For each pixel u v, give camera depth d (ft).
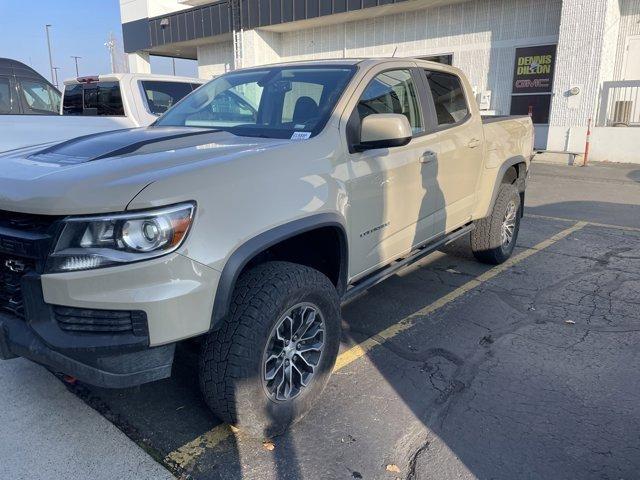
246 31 64.18
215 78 14.29
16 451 8.88
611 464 8.70
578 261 19.10
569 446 9.14
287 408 9.19
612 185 34.96
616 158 44.88
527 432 9.52
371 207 11.08
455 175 14.49
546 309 14.87
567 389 10.87
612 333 13.37
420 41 55.36
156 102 24.07
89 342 7.40
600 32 43.14
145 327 7.38
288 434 9.41
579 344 12.80
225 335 8.36
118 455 8.83
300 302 9.07
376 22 58.08
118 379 7.51
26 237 7.50
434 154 13.29
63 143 10.53
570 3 44.14
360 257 11.14
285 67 12.96
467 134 15.10
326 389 10.84
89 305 7.31
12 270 7.98
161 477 8.37
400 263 13.01
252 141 10.01
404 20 55.93
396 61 13.02
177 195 7.52
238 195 8.22
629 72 47.52
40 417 9.80
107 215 7.27
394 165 11.69
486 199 16.74
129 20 81.10
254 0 62.08
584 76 44.50
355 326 13.78
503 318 14.29
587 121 45.03
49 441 9.14
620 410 10.15
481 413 10.08
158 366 7.74
